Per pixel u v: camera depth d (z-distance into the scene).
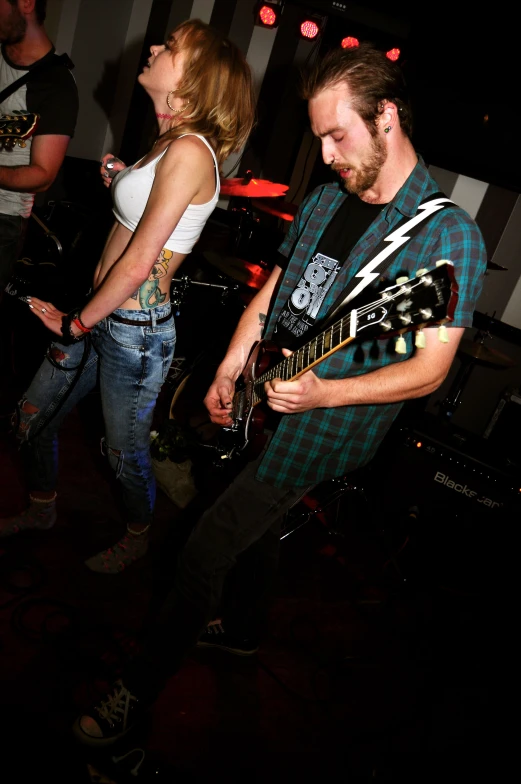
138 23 4.80
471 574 3.16
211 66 1.65
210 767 1.78
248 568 2.00
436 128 4.32
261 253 4.98
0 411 2.96
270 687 2.13
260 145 5.30
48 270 3.15
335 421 1.57
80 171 4.91
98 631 2.06
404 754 2.04
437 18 4.15
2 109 2.47
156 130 1.88
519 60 3.83
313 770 1.88
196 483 2.91
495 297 4.55
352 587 2.84
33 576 2.18
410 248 1.48
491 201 4.50
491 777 2.04
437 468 3.22
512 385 4.49
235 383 1.90
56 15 4.29
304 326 1.68
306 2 4.31
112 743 1.66
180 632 1.61
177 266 1.84
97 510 2.62
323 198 1.73
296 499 1.68
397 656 2.50
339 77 1.41
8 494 2.49
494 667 2.61
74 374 1.97
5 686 1.78
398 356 1.53
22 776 1.56
